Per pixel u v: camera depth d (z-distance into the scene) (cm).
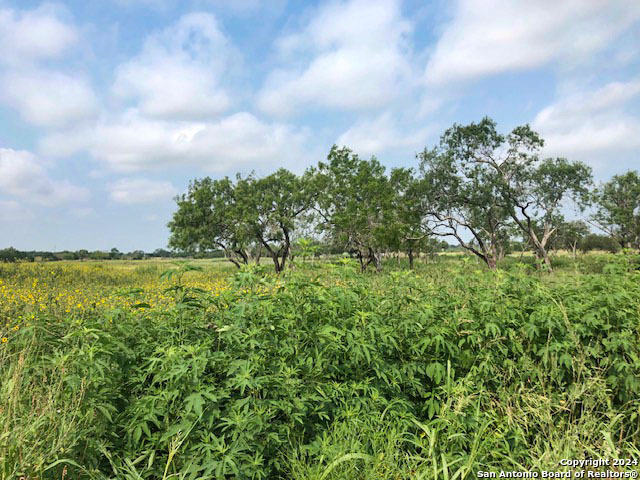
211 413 274
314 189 4116
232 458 249
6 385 277
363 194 3688
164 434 262
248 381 277
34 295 1025
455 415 302
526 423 320
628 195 4253
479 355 396
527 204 3572
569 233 4409
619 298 403
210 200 4175
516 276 486
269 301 368
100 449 254
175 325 366
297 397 309
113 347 315
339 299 378
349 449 280
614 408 365
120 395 306
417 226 3559
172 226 4172
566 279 569
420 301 448
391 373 369
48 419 250
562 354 385
